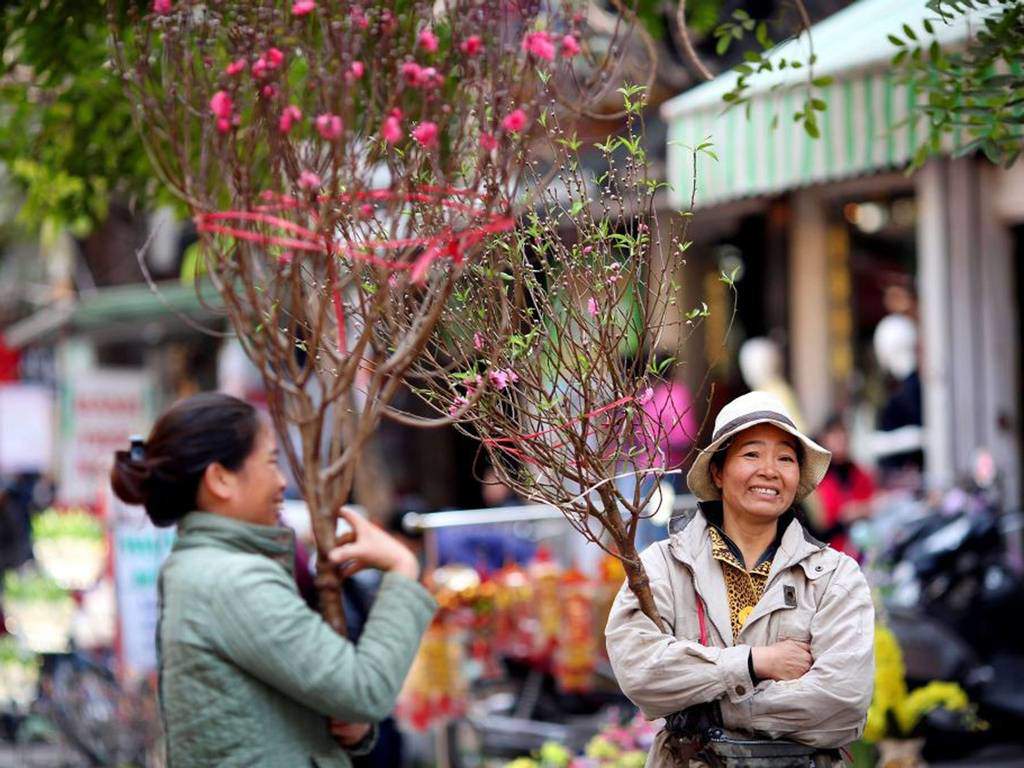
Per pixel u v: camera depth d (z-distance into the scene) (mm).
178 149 7250
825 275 24953
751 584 7102
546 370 7340
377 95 7211
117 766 14984
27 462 31844
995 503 17062
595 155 14422
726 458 7195
